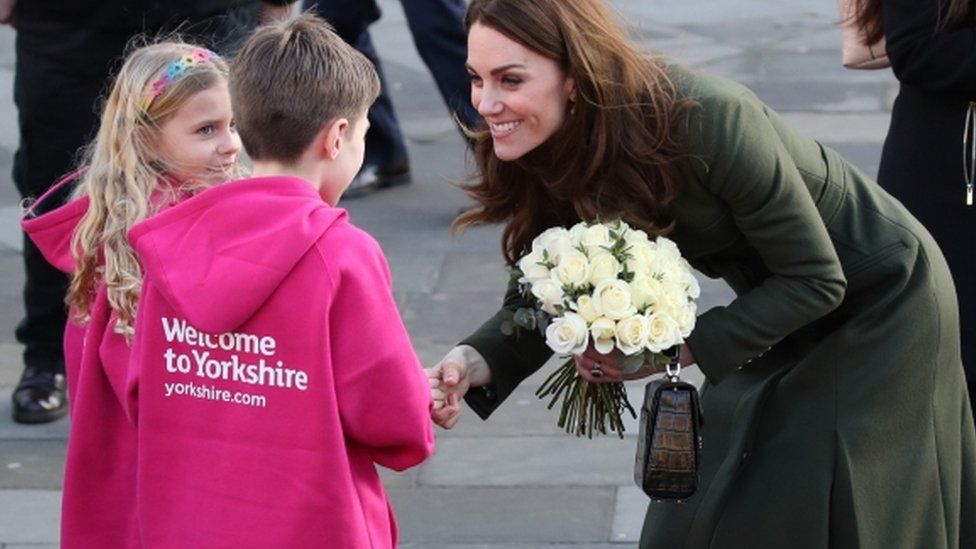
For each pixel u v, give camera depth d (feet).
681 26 122.93
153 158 39.81
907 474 39.58
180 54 40.27
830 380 39.24
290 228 33.40
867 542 39.04
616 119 35.45
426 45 85.46
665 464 37.58
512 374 40.40
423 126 102.94
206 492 34.53
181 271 33.99
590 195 36.91
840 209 39.32
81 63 59.52
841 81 108.17
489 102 35.42
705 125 35.65
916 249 39.60
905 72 47.62
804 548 39.04
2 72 114.73
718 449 40.75
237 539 34.19
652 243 36.81
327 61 34.83
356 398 33.60
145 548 35.27
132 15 58.75
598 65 34.76
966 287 48.32
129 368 35.81
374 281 33.91
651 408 37.60
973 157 47.93
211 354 34.32
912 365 39.19
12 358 70.54
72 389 39.68
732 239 38.06
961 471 41.70
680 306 36.24
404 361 33.96
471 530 54.90
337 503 33.88
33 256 63.10
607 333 35.99
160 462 35.12
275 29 35.73
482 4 35.12
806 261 36.73
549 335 36.22
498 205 39.24
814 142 40.04
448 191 91.04
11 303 76.69
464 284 77.51
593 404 40.14
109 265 37.68
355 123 35.37
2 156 97.25
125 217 38.34
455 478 58.75
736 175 35.81
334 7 86.63
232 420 34.30
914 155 49.06
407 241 83.20
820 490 38.83
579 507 56.44
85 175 42.96
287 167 34.94
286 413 33.86
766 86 107.45
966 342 48.26
